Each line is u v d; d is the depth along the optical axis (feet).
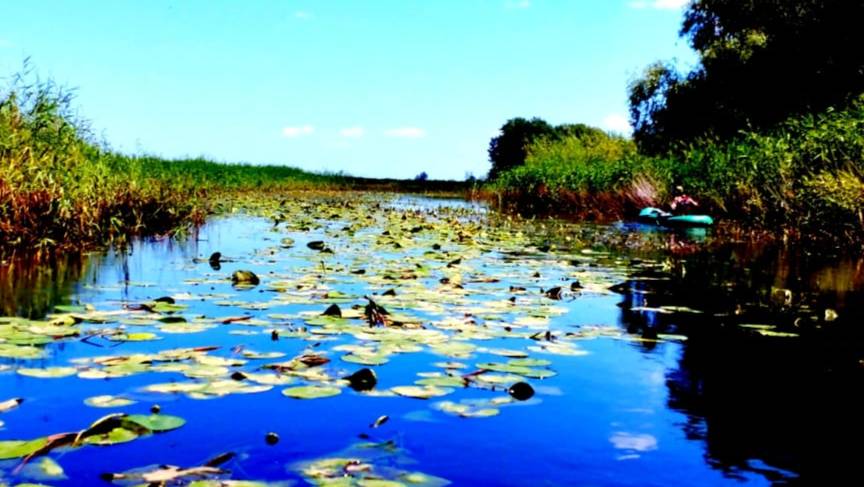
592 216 51.21
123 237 25.16
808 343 11.51
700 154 48.11
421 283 16.92
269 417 7.30
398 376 8.96
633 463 6.42
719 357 10.46
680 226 40.91
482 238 31.55
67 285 15.51
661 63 84.02
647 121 85.30
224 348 10.10
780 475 6.25
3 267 17.97
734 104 71.72
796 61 65.05
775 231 34.30
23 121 24.98
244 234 30.04
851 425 7.57
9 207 20.88
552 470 6.19
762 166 37.24
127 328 11.16
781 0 68.28
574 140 86.89
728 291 17.11
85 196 24.17
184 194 37.50
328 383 8.54
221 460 6.09
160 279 16.70
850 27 60.95
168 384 8.19
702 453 6.70
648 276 19.63
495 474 6.06
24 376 8.41
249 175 89.66
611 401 8.21
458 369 9.34
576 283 16.94
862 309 14.87
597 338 11.62
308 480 5.68
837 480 6.16
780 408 8.12
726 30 75.51
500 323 12.48
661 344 11.27
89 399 7.64
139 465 5.96
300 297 14.42
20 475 5.65
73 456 6.12
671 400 8.32
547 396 8.31
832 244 29.73
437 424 7.25
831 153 33.19
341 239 28.58
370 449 6.49
